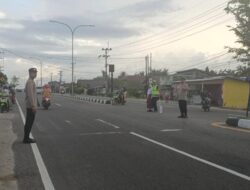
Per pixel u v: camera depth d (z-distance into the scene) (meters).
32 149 13.78
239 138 15.71
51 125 20.95
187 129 18.69
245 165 10.88
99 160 11.80
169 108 37.75
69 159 12.03
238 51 30.27
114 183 9.27
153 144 14.38
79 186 9.08
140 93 87.19
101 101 51.62
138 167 10.81
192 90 60.72
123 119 23.92
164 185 9.01
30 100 14.87
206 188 8.73
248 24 28.70
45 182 9.45
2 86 41.47
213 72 106.25
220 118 25.34
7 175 10.16
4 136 17.09
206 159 11.66
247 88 53.72
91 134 17.27
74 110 32.97
